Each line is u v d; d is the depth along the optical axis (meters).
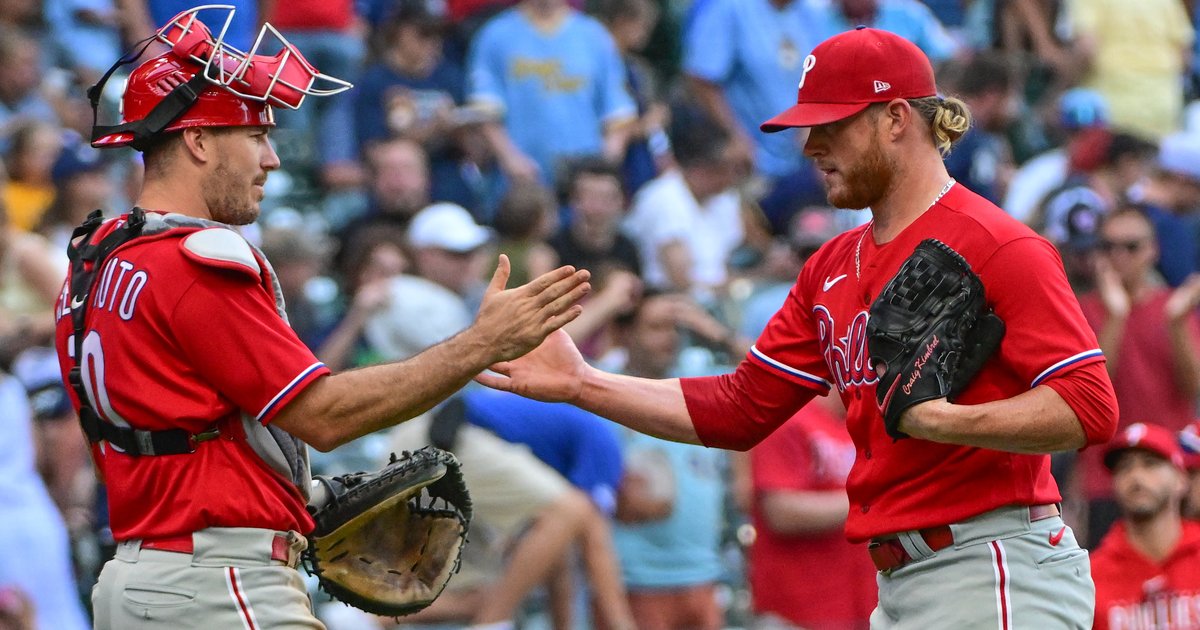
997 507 13.84
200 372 13.06
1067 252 28.97
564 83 35.12
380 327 26.36
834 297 14.66
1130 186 35.91
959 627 13.82
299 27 35.16
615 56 36.06
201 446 13.16
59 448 24.34
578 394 15.49
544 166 35.03
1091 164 35.94
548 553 22.41
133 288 13.08
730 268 33.53
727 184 34.31
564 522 22.44
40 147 28.33
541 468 22.78
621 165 35.56
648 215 32.81
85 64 33.22
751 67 38.38
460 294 27.91
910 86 14.10
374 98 34.50
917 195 14.19
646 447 24.22
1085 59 42.97
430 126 33.50
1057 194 33.28
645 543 24.11
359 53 35.97
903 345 13.44
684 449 24.36
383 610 14.95
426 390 13.06
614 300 24.86
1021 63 42.66
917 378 13.32
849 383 14.42
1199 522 23.27
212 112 13.34
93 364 13.25
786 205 33.59
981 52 38.09
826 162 14.38
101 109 32.22
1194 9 47.50
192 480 13.11
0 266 24.95
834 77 14.12
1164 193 35.62
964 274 13.58
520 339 13.10
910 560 14.22
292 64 13.71
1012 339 13.55
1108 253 28.28
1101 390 13.31
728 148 34.28
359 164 34.31
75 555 24.08
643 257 32.78
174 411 13.00
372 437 25.78
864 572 23.84
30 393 24.44
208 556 13.12
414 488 14.66
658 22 42.94
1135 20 42.88
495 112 34.38
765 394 15.36
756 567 24.12
